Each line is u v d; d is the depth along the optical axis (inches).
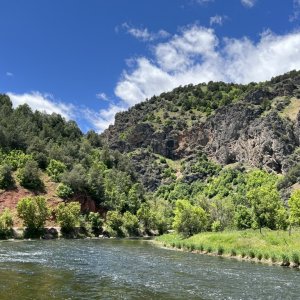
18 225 4121.6
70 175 5260.8
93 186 5433.1
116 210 5497.1
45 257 2228.1
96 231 4722.0
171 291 1362.0
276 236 2866.6
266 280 1653.5
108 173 6781.5
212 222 4136.3
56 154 6102.4
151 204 7130.9
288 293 1379.2
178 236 4008.4
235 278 1691.7
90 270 1787.6
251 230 3607.3
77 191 5260.8
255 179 7795.3
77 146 7396.7
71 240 3882.9
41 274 1594.5
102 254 2549.2
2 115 7209.6
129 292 1315.2
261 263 2282.2
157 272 1811.0
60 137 7608.3
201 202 4448.8
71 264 1966.0
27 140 6230.3
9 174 4894.2
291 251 2343.8
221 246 2768.2
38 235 3917.3
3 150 5654.5
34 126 7490.2
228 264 2190.0
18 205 3914.9
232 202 5954.7
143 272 1797.5
